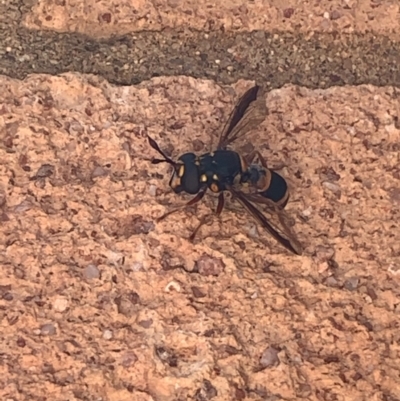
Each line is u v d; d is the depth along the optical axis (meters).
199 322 0.09
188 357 0.09
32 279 0.09
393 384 0.09
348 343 0.09
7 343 0.09
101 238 0.10
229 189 0.10
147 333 0.09
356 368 0.09
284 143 0.10
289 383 0.09
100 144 0.10
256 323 0.09
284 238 0.10
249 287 0.10
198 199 0.10
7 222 0.10
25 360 0.09
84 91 0.10
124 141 0.10
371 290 0.10
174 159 0.10
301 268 0.10
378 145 0.10
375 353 0.09
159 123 0.10
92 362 0.09
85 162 0.10
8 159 0.10
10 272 0.09
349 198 0.10
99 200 0.10
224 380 0.09
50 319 0.09
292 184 0.10
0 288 0.09
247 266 0.10
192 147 0.10
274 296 0.10
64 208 0.10
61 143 0.10
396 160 0.10
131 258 0.10
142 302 0.09
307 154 0.10
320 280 0.10
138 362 0.09
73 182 0.10
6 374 0.09
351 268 0.10
